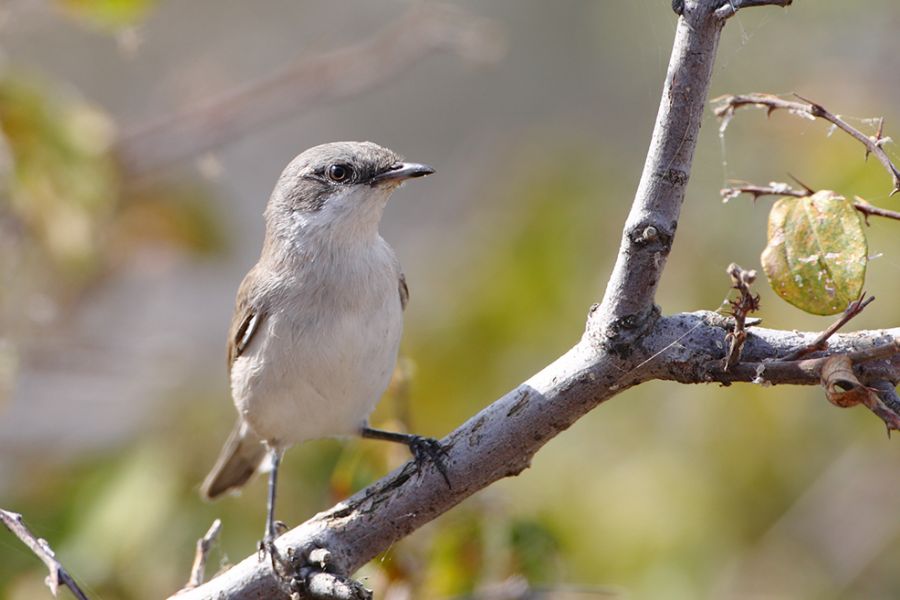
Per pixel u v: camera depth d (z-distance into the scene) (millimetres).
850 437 11438
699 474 11430
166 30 16797
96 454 11133
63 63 15797
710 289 11938
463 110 18281
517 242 13062
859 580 11250
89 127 11672
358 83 13727
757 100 6156
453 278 13172
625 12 16859
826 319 11055
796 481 11328
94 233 11664
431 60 18406
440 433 11953
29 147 11273
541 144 14328
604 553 11289
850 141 11555
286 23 17547
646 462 11547
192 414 11898
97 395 13180
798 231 6008
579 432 11906
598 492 11539
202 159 13484
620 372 6215
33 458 12000
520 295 12641
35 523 10328
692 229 12227
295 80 13656
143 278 14797
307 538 6758
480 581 8984
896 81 12797
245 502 10938
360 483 9383
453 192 17828
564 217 13164
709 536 11258
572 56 17719
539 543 9273
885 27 13102
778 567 11203
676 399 11734
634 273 6004
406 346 12539
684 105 5727
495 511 9391
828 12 13172
